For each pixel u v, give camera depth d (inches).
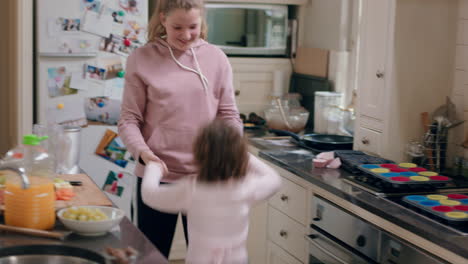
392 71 106.0
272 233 117.6
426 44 106.9
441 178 91.7
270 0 155.9
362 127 115.7
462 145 105.1
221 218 67.6
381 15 108.3
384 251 80.7
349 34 144.1
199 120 87.7
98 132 137.9
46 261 58.4
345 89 145.9
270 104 152.5
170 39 85.7
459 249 65.6
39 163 63.9
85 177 86.1
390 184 89.2
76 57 134.0
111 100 137.4
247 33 157.4
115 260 54.9
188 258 69.7
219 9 153.6
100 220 61.5
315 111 145.1
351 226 88.7
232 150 66.7
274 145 129.2
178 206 68.7
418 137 109.0
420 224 73.2
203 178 67.2
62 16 131.4
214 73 89.3
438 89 108.7
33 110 138.5
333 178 97.6
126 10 135.8
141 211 90.7
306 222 103.5
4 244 58.2
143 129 89.5
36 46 132.7
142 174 87.8
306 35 162.2
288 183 110.1
